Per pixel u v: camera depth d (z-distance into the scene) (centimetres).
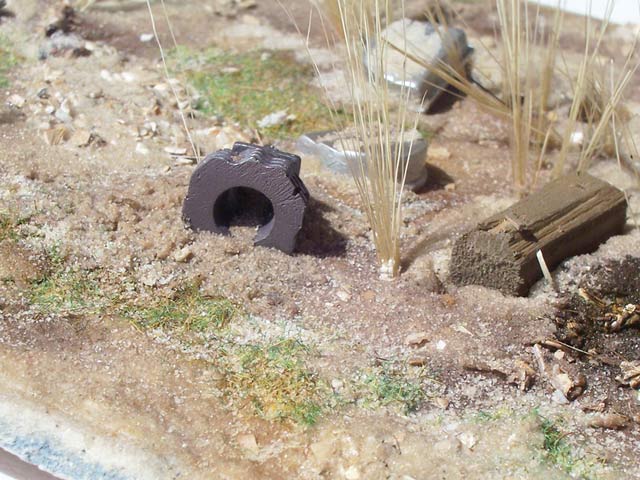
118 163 20
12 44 22
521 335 17
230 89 21
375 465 16
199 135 20
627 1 23
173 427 16
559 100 21
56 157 19
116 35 22
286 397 17
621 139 20
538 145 21
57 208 19
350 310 18
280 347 17
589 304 18
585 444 16
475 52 22
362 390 17
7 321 17
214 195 18
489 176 20
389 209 18
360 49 18
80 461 16
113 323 17
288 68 22
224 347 17
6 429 16
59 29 22
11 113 20
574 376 17
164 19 23
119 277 18
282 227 18
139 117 20
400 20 22
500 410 17
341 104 21
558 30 20
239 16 23
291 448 16
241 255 18
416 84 21
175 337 17
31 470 16
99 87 21
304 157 20
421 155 19
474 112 21
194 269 18
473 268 18
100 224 18
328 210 19
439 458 16
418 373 17
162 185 19
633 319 18
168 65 22
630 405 17
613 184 20
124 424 16
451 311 18
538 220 18
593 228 18
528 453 16
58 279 18
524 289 18
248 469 16
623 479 16
